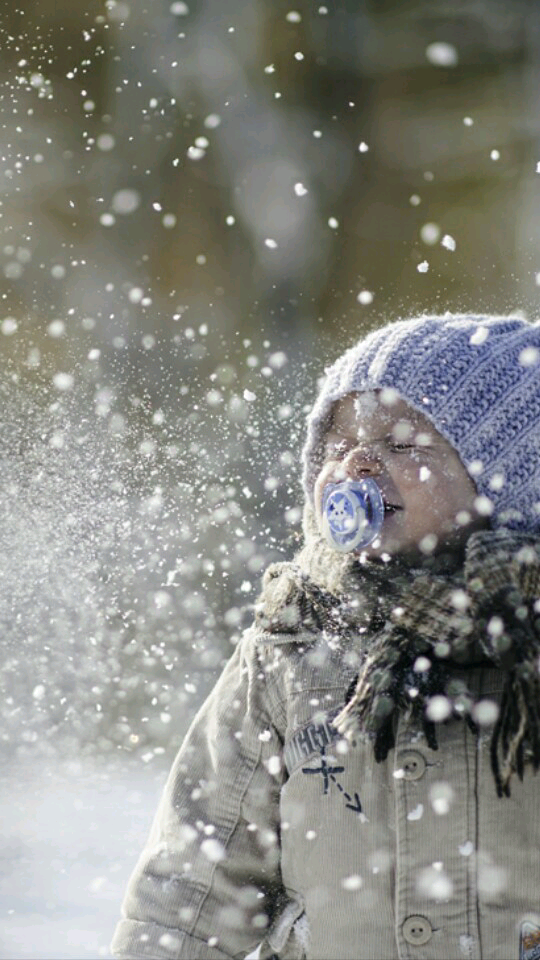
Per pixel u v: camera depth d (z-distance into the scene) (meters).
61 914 10.00
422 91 54.72
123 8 49.44
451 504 7.34
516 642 6.71
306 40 53.81
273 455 21.55
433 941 6.90
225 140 51.47
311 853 7.16
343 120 54.00
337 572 7.39
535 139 53.69
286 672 7.50
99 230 48.06
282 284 50.88
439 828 6.95
